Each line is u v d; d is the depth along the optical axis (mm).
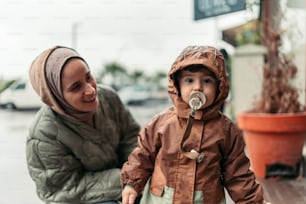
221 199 990
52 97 1127
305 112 2322
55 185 1195
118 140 1312
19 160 2174
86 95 1116
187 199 946
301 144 2291
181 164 953
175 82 961
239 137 984
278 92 2357
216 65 923
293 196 2000
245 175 970
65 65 1090
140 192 1020
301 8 2475
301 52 2488
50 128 1174
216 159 958
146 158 1009
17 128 2248
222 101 963
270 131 2225
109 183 1202
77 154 1201
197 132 956
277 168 2289
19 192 1964
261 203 966
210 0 2111
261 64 2750
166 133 974
